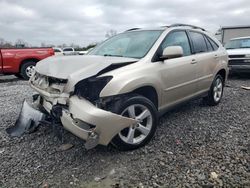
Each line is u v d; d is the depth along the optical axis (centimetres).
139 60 377
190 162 321
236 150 351
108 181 286
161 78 391
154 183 280
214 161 322
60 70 340
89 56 391
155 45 406
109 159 331
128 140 344
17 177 295
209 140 386
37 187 277
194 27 535
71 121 309
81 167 314
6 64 1044
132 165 316
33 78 408
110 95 321
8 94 736
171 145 369
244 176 288
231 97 676
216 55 556
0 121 477
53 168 312
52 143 378
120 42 460
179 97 447
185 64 445
